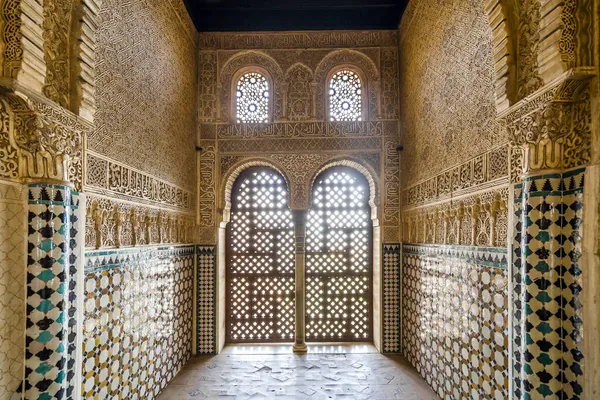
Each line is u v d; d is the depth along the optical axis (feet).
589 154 6.31
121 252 10.59
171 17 14.85
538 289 6.84
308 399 12.81
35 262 6.86
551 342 6.72
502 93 7.82
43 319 6.85
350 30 18.39
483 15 9.95
